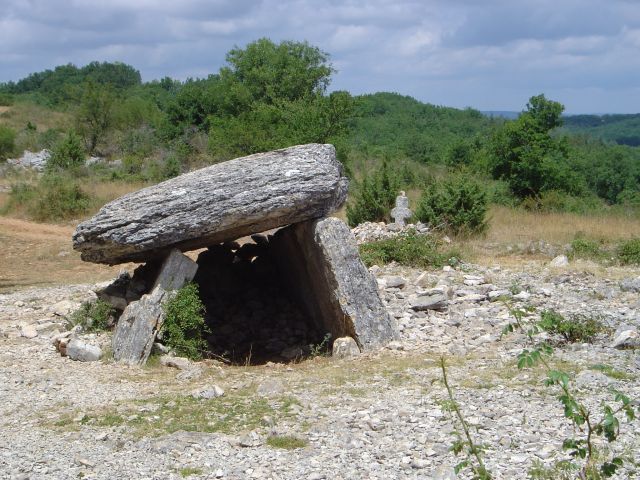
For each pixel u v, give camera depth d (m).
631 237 18.84
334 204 11.43
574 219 22.41
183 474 6.36
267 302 13.88
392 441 6.88
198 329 11.18
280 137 32.25
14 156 51.94
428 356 9.84
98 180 35.16
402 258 16.16
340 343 10.38
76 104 73.50
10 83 112.00
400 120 71.50
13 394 8.95
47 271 19.98
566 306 11.95
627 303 12.20
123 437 7.36
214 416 7.86
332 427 7.31
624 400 4.85
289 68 43.34
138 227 10.73
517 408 7.53
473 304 12.26
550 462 6.13
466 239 19.11
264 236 15.09
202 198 10.82
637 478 5.78
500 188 29.41
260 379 9.31
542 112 35.38
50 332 11.89
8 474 6.50
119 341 10.52
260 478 6.23
